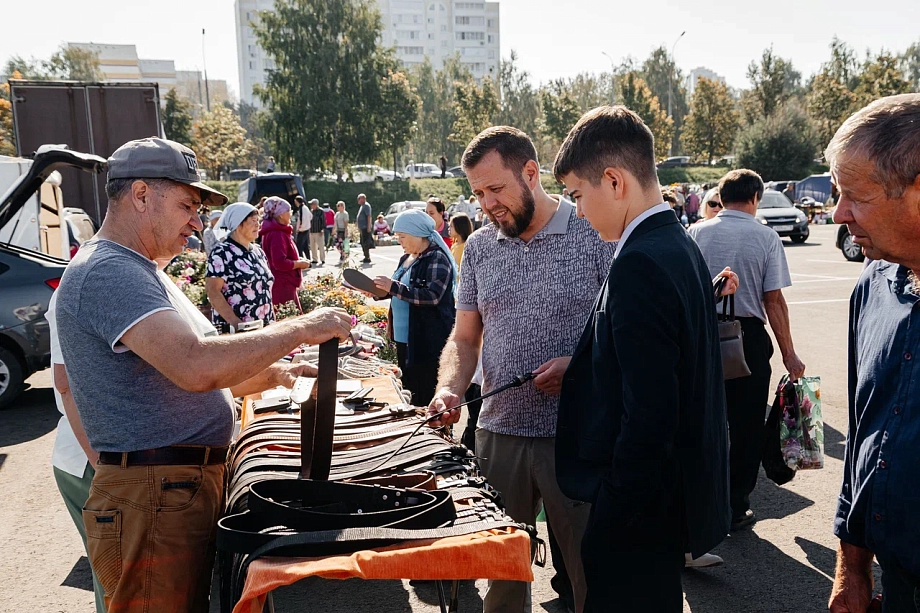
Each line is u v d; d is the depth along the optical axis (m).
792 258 16.02
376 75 46.59
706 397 1.83
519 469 2.49
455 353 2.68
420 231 4.18
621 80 52.50
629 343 1.71
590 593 1.86
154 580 1.91
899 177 1.35
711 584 3.30
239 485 1.95
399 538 1.61
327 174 51.06
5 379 6.36
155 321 1.77
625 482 1.73
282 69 46.44
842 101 44.62
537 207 2.40
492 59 132.00
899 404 1.48
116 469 1.90
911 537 1.45
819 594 3.20
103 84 10.73
